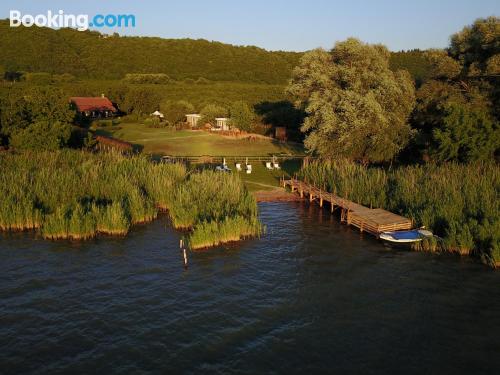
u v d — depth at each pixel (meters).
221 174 43.25
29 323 21.44
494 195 33.88
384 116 47.66
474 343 20.25
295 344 20.08
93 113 112.31
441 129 47.69
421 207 34.59
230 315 22.42
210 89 133.00
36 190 36.75
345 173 44.03
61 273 26.75
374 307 23.38
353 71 50.53
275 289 25.30
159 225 35.53
